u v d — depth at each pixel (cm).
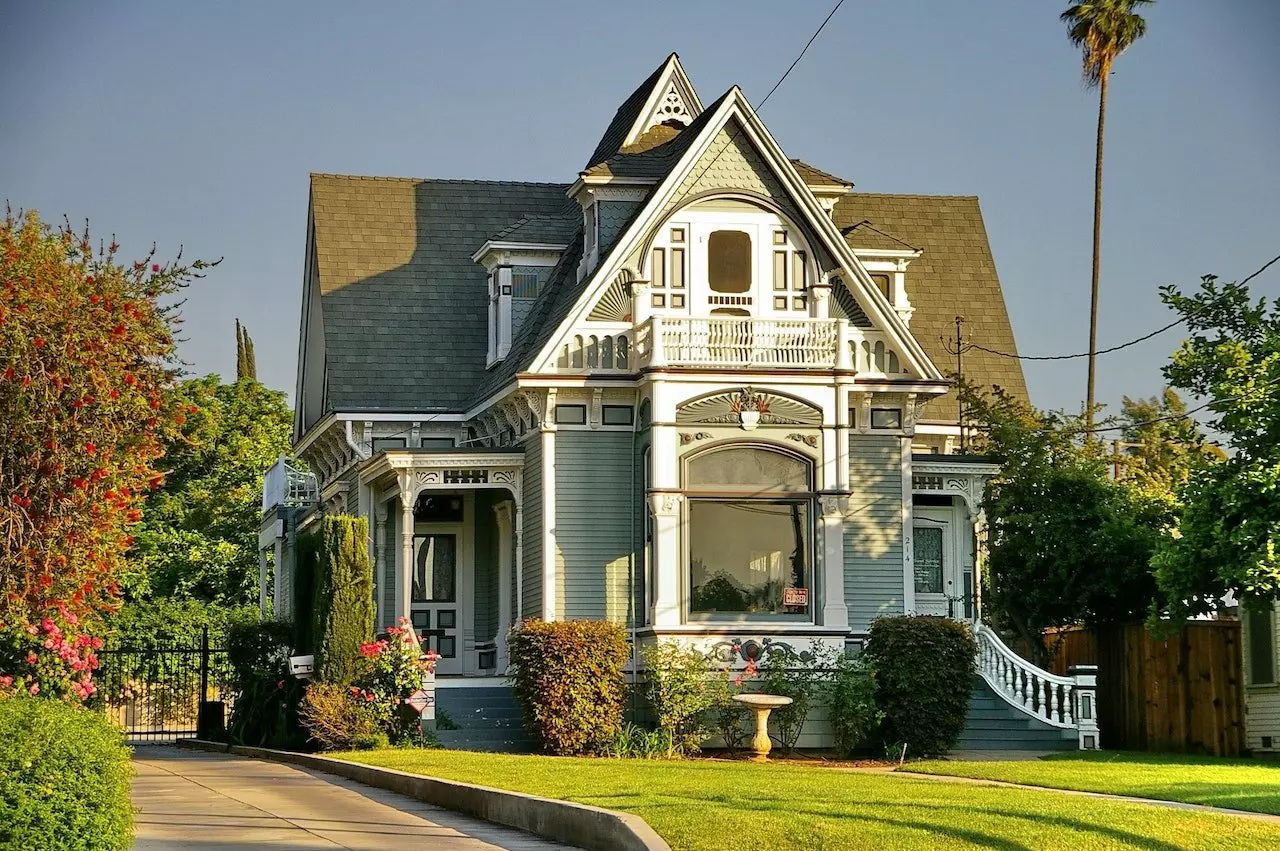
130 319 1984
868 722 2759
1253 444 2578
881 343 3164
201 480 5684
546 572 2998
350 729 2636
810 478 2958
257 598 5522
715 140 3127
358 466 3434
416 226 3766
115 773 1385
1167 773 2167
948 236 4044
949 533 3431
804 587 2930
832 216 3962
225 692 3519
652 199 3072
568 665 2694
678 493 2906
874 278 3503
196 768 2506
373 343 3544
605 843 1566
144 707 4231
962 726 2766
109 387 1941
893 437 3173
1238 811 1758
